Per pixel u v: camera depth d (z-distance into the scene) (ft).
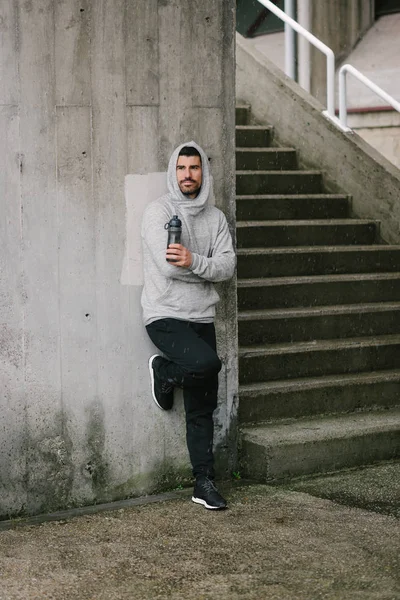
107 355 22.40
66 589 17.58
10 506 21.35
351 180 34.09
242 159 34.22
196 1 23.22
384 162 33.53
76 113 21.70
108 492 22.62
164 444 23.34
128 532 20.48
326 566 18.60
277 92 35.91
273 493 23.12
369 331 29.91
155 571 18.38
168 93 22.97
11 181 20.94
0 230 20.85
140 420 22.97
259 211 32.45
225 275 22.39
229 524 20.93
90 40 21.80
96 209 22.07
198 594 17.37
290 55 42.98
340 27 43.96
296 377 27.43
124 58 22.27
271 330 28.17
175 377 22.03
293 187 34.12
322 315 28.96
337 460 24.90
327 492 23.21
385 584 17.74
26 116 21.07
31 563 18.76
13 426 21.27
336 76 43.93
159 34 22.74
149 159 22.75
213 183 23.81
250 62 36.76
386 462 25.71
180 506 22.18
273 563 18.75
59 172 21.53
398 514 21.57
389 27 43.78
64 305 21.75
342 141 34.19
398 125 41.57
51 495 21.85
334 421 26.30
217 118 23.75
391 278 31.32
